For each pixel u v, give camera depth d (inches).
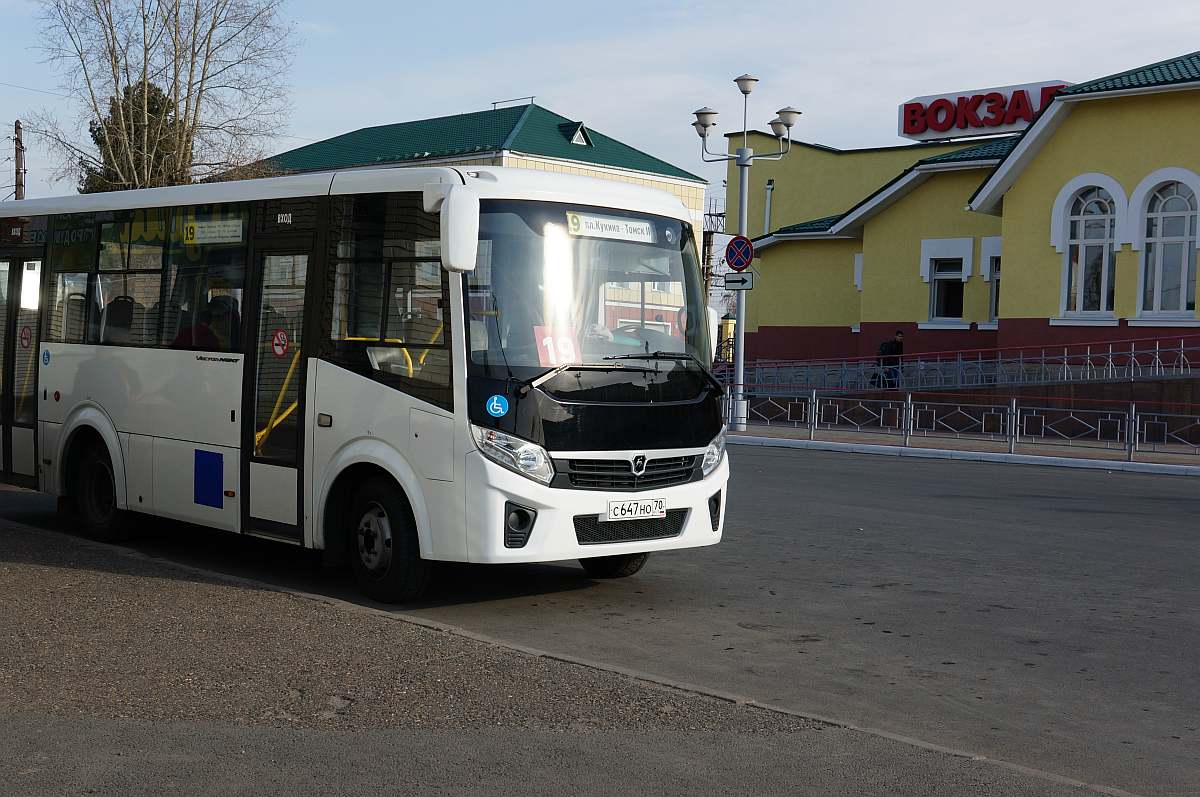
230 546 429.4
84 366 427.2
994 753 217.0
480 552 303.1
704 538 338.6
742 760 201.3
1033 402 1043.9
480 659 256.2
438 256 312.2
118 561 359.3
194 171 1774.1
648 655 283.6
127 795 179.6
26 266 461.1
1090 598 353.1
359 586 336.2
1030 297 1109.1
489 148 1825.8
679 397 334.3
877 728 230.5
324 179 346.9
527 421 306.5
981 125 1411.2
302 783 185.9
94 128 1823.3
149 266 404.8
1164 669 276.1
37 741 200.5
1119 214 1050.1
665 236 346.6
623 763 197.9
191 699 224.5
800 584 370.0
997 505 562.3
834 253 1467.8
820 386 1248.8
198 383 379.9
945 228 1288.1
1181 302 1026.7
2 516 483.5
